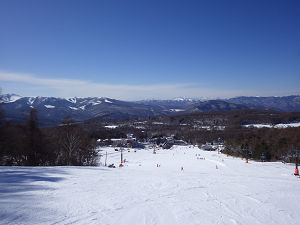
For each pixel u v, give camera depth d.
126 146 140.25
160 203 8.91
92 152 41.81
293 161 55.38
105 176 15.49
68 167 20.38
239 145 82.44
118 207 8.02
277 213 8.35
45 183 11.21
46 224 6.04
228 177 18.23
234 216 7.77
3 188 9.52
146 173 19.33
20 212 6.73
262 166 45.28
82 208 7.62
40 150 29.38
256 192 11.98
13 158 28.02
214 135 158.12
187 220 7.07
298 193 12.15
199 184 13.98
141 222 6.70
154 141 183.12
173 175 18.44
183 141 178.00
